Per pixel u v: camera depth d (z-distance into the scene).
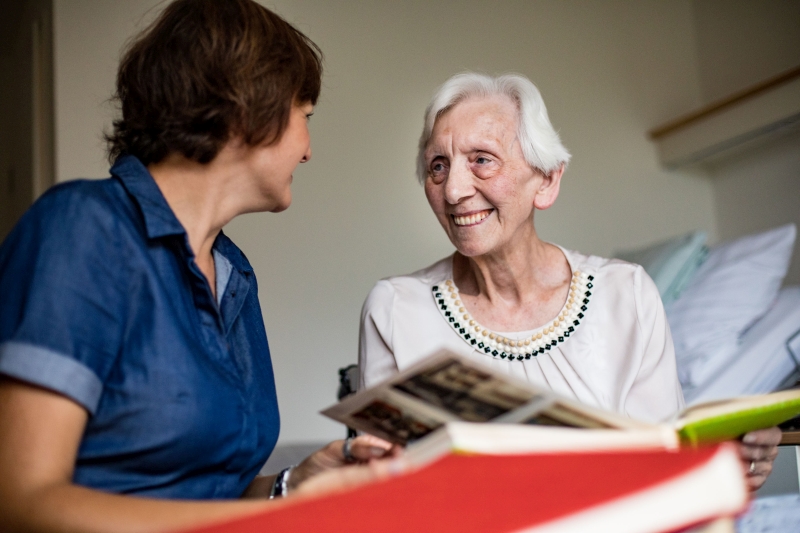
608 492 0.72
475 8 4.25
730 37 4.30
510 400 0.90
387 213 3.98
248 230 3.76
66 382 0.92
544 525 0.70
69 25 3.49
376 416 1.04
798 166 3.81
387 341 1.82
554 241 4.16
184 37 1.15
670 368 1.75
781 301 2.98
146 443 1.02
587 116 4.33
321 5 4.00
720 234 4.36
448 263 1.92
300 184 3.87
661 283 3.32
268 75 1.17
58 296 0.95
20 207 4.68
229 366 1.19
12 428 0.89
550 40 4.35
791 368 2.76
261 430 1.25
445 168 1.77
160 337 1.05
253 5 1.21
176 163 1.19
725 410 1.00
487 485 0.68
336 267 3.87
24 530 0.84
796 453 1.61
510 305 1.81
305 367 3.78
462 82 1.79
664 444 0.72
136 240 1.07
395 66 4.09
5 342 0.91
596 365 1.73
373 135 4.01
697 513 0.71
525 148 1.71
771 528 1.53
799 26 3.84
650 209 4.34
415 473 0.63
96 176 3.47
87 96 3.49
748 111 3.73
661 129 4.29
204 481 1.12
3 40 5.05
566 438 0.68
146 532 0.78
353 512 0.67
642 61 4.50
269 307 3.76
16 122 4.78
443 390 0.92
